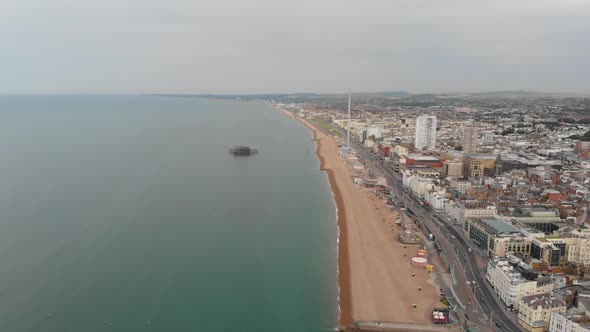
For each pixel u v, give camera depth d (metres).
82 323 193.62
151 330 190.88
